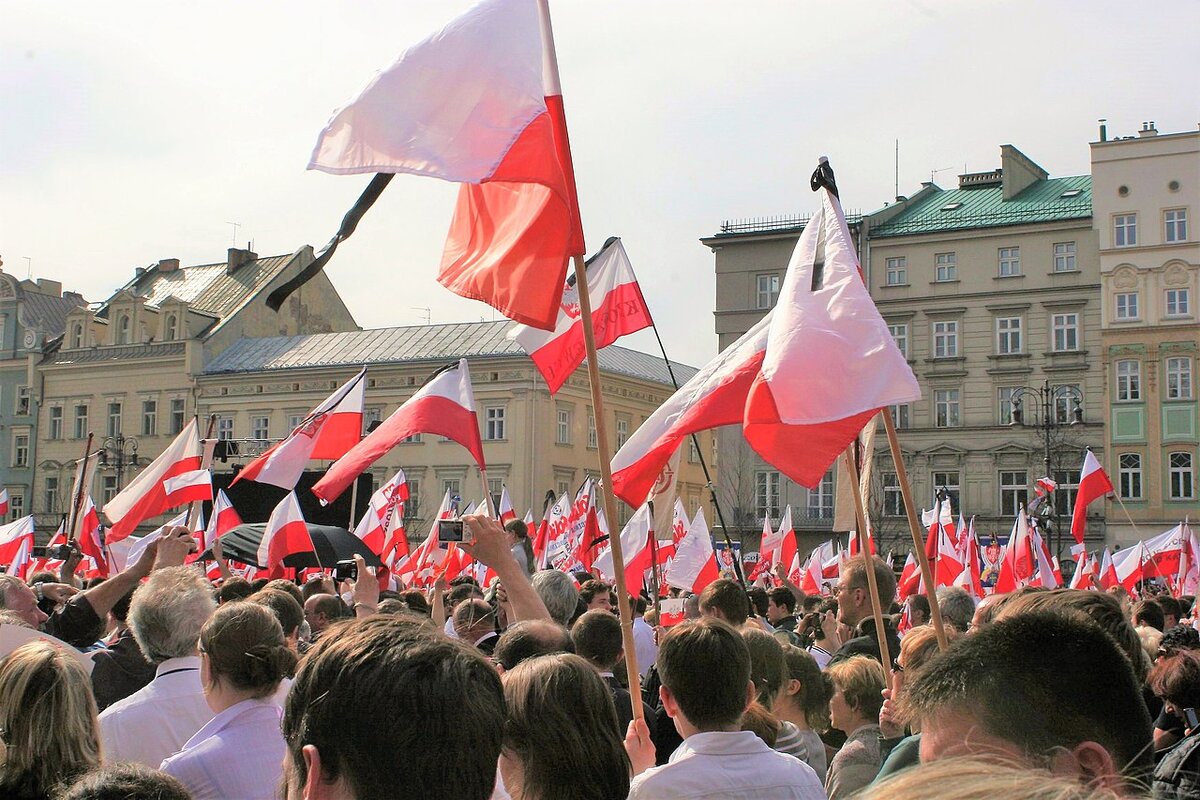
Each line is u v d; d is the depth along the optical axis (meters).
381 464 63.88
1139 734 2.36
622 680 7.81
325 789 2.36
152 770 3.13
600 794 3.73
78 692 4.11
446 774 2.32
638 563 14.78
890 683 6.07
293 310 73.88
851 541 12.58
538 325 5.91
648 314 9.83
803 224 58.16
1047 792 1.38
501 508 24.80
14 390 75.44
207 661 4.66
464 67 6.03
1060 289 54.12
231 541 18.27
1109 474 52.62
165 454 15.57
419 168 5.87
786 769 4.39
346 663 2.39
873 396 5.94
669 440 7.52
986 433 54.78
